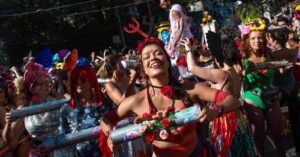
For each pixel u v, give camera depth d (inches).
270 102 218.7
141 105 137.1
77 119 188.7
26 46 1296.8
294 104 250.4
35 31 1295.5
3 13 1240.8
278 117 221.8
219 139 188.2
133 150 184.4
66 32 1371.8
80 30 1403.8
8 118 153.3
